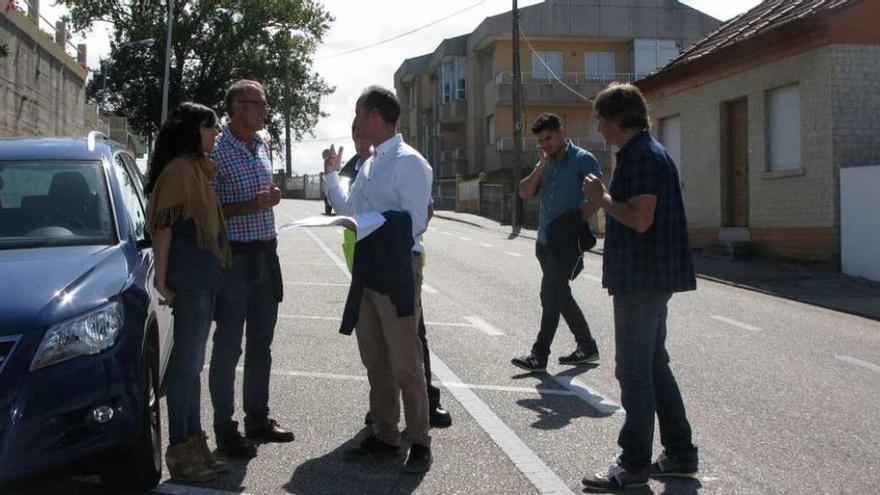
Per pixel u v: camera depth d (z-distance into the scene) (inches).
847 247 605.6
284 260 656.4
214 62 2010.3
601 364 318.7
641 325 189.5
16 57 814.5
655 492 192.1
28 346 162.2
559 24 1728.6
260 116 215.0
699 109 784.9
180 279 187.2
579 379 295.0
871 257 583.8
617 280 189.3
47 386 161.6
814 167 636.7
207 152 197.2
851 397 282.2
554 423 243.4
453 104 1926.7
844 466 212.8
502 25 1721.2
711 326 415.2
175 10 1941.4
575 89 1743.4
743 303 494.9
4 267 181.9
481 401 265.9
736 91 729.6
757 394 283.9
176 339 190.4
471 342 355.6
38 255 191.8
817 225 635.5
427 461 202.4
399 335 200.7
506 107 1760.6
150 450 184.2
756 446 227.9
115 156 242.8
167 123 189.5
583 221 303.1
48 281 175.9
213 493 189.6
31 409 159.6
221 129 219.9
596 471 204.2
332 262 645.9
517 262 659.4
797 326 420.8
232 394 213.8
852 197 599.2
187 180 185.5
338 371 301.0
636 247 188.2
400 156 202.7
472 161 1876.2
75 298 172.2
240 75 2030.0
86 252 195.0
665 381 199.5
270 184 218.4
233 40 1985.7
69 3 1983.3
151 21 1958.7
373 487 193.6
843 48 616.4
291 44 2058.3
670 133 846.5
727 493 192.5
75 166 224.5
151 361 194.7
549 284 305.0
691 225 802.2
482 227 1134.4
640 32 1743.4
